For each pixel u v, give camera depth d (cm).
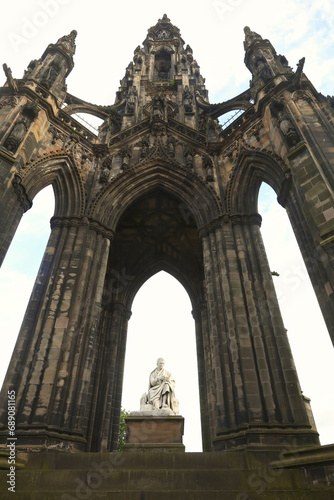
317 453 1035
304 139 1638
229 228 1878
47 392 1311
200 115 3241
